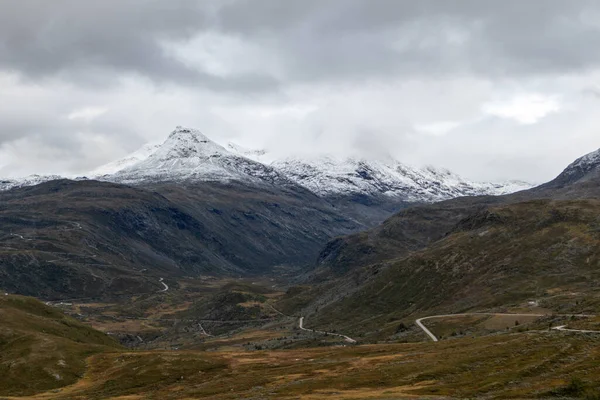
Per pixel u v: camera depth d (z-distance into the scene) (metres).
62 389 157.12
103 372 169.50
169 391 147.50
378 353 170.00
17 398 143.62
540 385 101.62
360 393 114.12
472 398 99.06
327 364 157.50
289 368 158.38
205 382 153.00
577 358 116.69
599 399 89.75
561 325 166.88
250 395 125.69
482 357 129.88
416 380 121.56
